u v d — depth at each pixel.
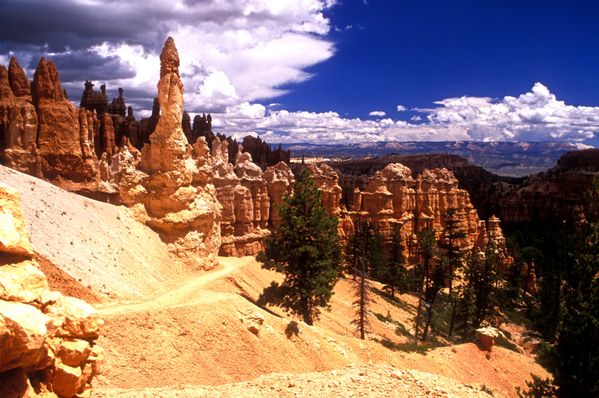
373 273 86.88
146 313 34.16
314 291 49.62
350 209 111.38
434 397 22.92
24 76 71.50
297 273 50.06
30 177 46.81
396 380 25.11
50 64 71.00
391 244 94.00
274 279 66.62
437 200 115.19
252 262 68.94
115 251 46.31
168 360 32.12
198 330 35.50
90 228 45.97
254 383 24.36
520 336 76.25
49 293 14.38
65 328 14.39
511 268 103.94
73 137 71.00
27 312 12.44
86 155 72.31
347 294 73.00
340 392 22.77
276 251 52.44
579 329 31.05
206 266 58.00
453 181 124.75
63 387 13.84
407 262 100.56
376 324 62.97
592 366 29.94
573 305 34.06
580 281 36.53
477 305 71.75
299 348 40.53
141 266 48.38
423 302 84.62
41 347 12.43
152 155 58.09
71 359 14.11
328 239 50.88
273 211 87.69
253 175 84.62
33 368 13.02
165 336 33.53
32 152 67.81
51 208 43.31
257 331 38.50
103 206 51.88
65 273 35.66
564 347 31.50
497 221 124.38
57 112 70.06
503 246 109.88
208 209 59.62
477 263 73.38
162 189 56.41
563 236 64.38
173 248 55.47
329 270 50.97
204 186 62.25
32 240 36.53
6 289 12.95
